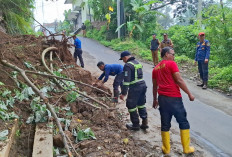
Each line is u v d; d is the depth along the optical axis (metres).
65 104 5.12
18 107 4.34
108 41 23.27
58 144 3.68
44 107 4.30
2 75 4.85
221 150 4.06
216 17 10.45
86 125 4.52
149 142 4.25
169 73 3.74
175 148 4.03
